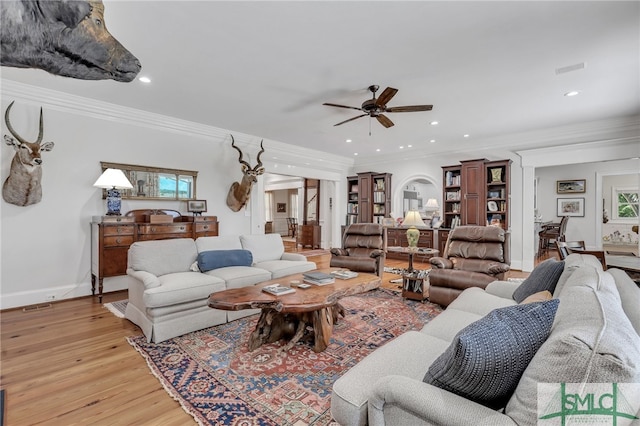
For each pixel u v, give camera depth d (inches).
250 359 92.1
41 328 115.3
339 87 140.0
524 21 91.2
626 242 343.6
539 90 142.0
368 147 274.2
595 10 86.0
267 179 465.1
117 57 60.1
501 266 130.9
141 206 178.7
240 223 230.1
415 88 140.3
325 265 247.0
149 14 88.4
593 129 194.7
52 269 149.6
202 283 113.3
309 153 284.8
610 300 42.0
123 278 170.2
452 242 161.9
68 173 154.2
